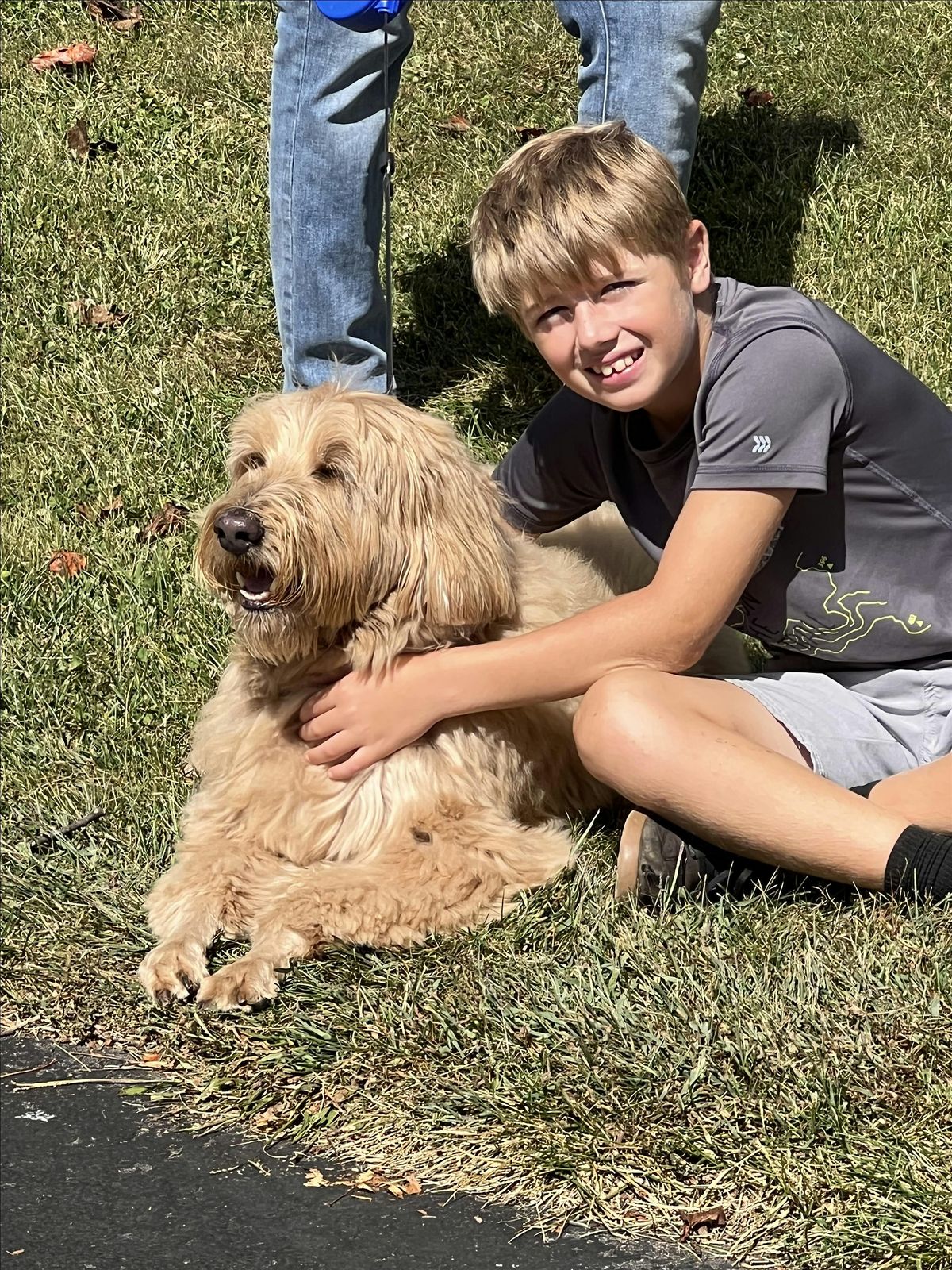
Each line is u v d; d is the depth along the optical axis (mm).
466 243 5836
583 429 3506
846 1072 2535
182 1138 2629
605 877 3207
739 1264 2270
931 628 3240
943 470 3209
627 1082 2594
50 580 4516
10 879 3334
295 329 4742
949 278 5391
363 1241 2355
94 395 5227
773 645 3516
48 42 6848
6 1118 2686
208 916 3078
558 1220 2379
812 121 6223
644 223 2885
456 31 6922
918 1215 2254
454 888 3062
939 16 6805
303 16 4359
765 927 2939
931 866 2822
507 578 3227
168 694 4000
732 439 2961
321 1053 2754
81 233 5859
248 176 6113
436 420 3283
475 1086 2637
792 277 5504
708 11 4387
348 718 3141
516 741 3330
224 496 3104
